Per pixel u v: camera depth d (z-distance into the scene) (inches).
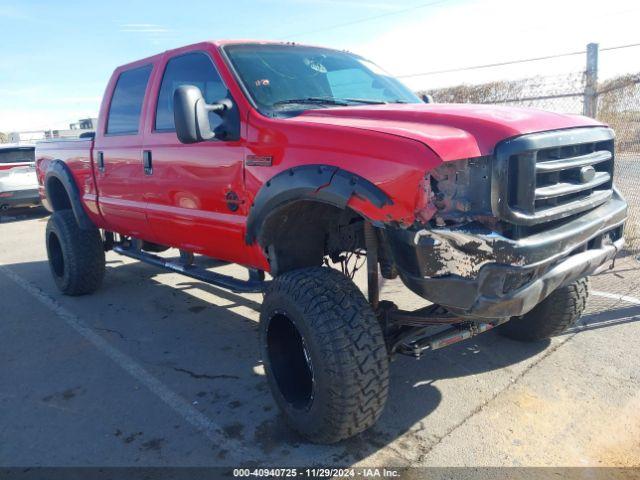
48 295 248.8
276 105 138.6
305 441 125.3
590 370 151.2
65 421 138.0
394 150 102.4
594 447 118.2
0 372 168.6
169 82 167.3
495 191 100.5
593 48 300.4
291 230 133.4
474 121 107.5
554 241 105.3
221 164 141.3
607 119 300.2
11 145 510.3
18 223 502.9
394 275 126.3
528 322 164.2
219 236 149.9
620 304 197.6
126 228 201.9
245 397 147.2
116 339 192.1
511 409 134.3
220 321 206.7
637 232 274.5
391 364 161.6
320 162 115.0
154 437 129.3
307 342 113.8
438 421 130.8
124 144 185.6
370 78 172.1
